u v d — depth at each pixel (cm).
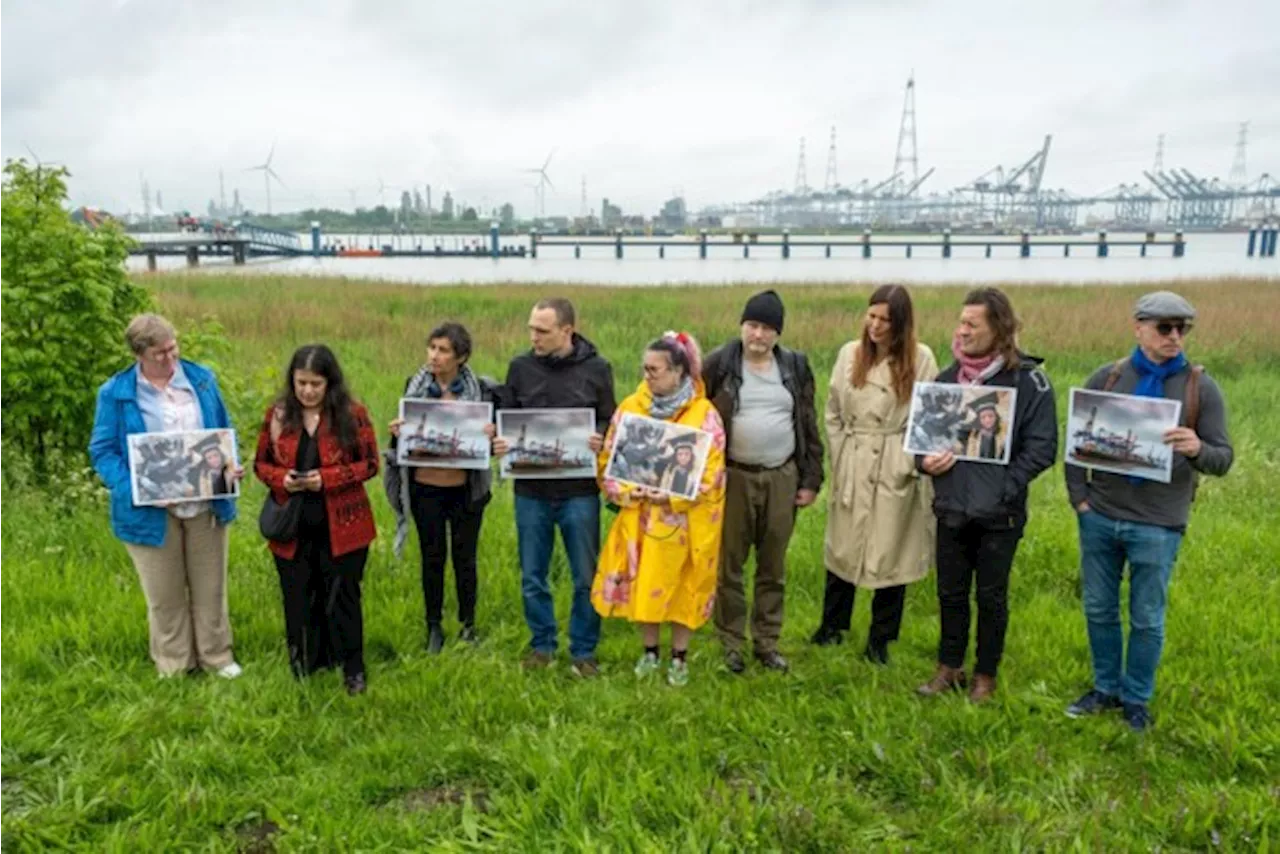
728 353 496
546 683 481
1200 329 1936
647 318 2239
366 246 10806
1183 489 427
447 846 344
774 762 405
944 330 2012
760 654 517
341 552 464
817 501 823
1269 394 1348
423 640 538
